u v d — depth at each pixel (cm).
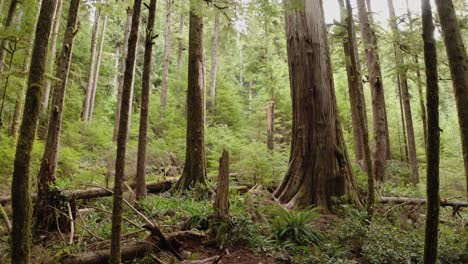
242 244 496
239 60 3158
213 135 1480
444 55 1155
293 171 766
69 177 921
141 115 708
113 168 1037
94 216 600
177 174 1199
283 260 461
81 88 2055
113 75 2430
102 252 406
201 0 694
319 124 762
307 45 802
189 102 928
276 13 633
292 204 705
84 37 1944
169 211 637
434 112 321
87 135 1447
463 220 751
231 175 1102
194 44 947
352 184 755
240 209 632
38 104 279
